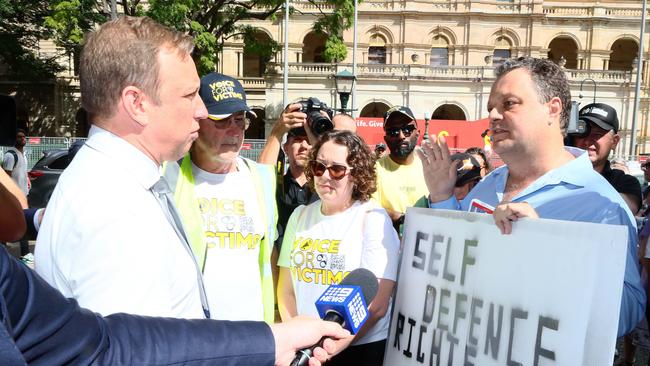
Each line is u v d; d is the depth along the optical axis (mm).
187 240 1831
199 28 19641
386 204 4625
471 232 2074
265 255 3043
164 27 1720
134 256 1460
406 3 37219
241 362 1293
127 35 1625
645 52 38219
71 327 1080
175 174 2750
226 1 22719
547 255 1771
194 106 1772
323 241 2836
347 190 2844
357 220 2807
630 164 16062
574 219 2154
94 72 1619
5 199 2352
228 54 36875
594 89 31469
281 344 1401
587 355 1611
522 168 2320
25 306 1015
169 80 1650
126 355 1147
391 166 4773
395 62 37750
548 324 1732
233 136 2863
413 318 2289
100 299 1398
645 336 4801
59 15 18312
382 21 37531
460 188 3932
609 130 4012
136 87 1606
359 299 1791
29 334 1009
